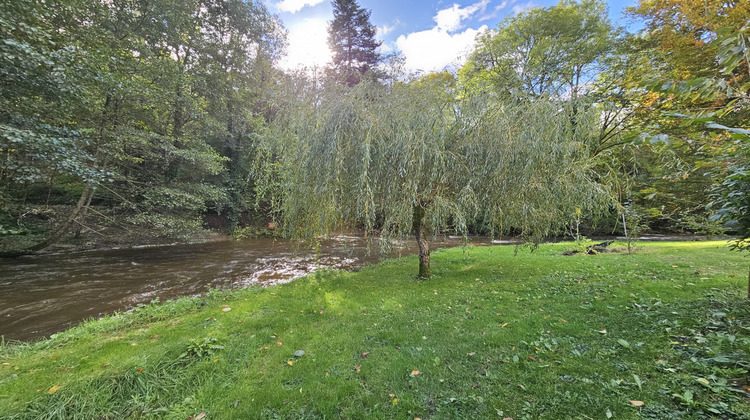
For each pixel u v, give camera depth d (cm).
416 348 308
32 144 542
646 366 237
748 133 116
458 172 512
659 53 641
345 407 225
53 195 1146
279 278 741
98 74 623
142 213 1053
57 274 730
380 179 516
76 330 381
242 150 1645
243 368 284
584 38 1177
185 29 1222
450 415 207
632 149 470
